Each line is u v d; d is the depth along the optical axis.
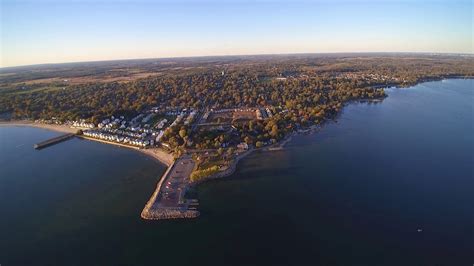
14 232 151.12
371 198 166.50
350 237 137.88
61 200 179.12
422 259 124.06
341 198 167.88
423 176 188.88
